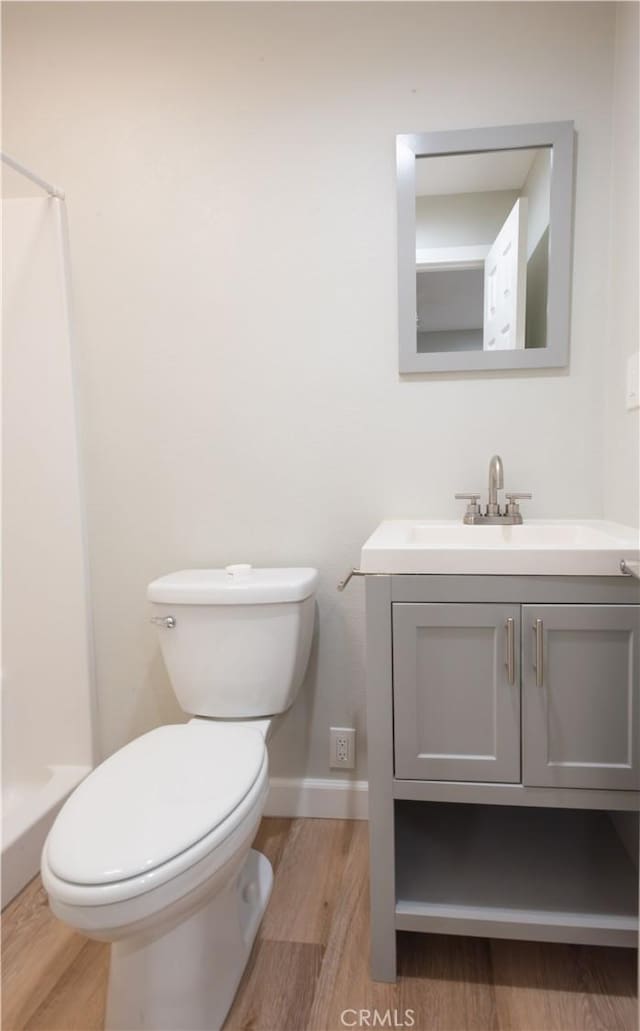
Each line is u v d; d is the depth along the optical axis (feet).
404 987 3.28
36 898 4.11
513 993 3.23
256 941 3.60
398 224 4.46
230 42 4.59
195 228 4.75
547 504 4.56
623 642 3.06
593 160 4.29
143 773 3.12
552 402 4.49
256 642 4.10
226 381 4.84
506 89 4.33
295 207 4.63
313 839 4.65
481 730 3.20
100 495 5.06
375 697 3.25
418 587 3.18
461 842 3.98
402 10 4.39
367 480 4.75
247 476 4.89
